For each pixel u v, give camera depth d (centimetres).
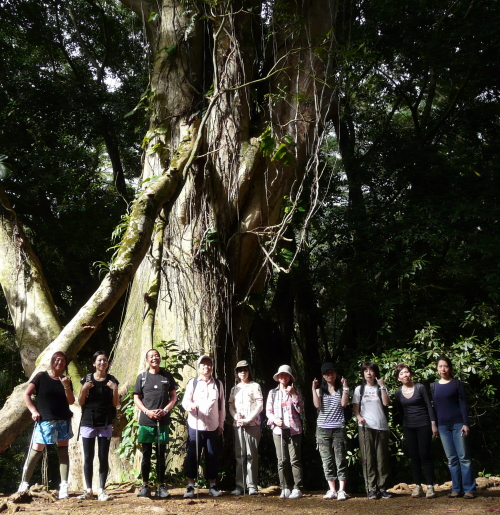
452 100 1554
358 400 712
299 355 1939
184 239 988
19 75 1566
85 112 1555
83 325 676
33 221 1675
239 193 1009
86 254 1562
